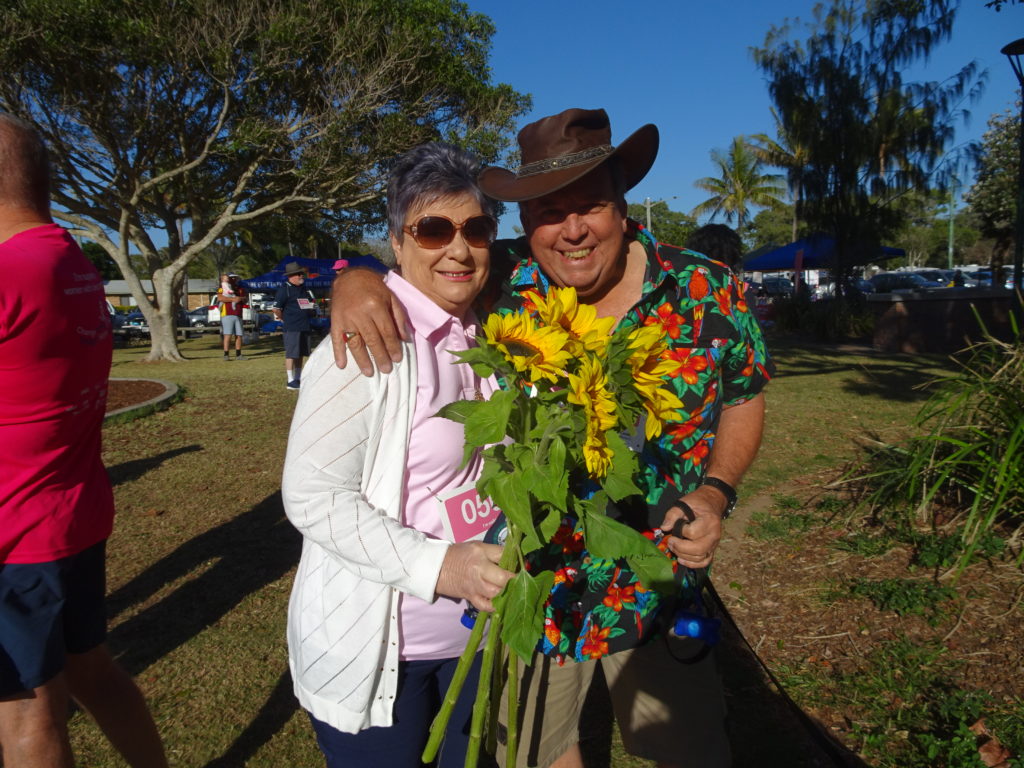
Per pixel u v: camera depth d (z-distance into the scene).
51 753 1.81
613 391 1.37
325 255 46.62
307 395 1.50
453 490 1.62
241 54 14.30
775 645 3.31
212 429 7.69
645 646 1.93
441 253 1.61
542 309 1.41
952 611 3.42
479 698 1.45
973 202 27.92
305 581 1.63
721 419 2.02
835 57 20.52
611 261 1.79
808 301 19.91
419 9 14.96
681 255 1.87
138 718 2.18
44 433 1.79
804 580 3.85
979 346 4.79
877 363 12.27
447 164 1.62
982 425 4.34
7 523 1.75
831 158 20.55
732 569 4.04
